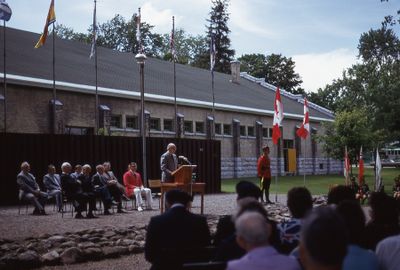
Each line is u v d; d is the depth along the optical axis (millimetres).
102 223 14133
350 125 39875
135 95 37000
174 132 40375
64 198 15758
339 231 2721
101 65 41906
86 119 33812
